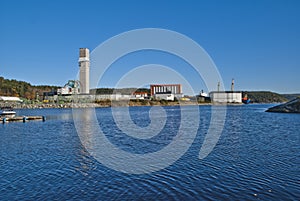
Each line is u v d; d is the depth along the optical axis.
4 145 27.47
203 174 15.63
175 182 14.31
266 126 43.72
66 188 13.60
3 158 20.84
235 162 18.19
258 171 15.83
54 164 18.73
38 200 12.05
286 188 12.86
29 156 21.56
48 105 154.88
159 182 14.39
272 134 32.94
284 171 15.68
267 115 74.94
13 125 52.44
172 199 11.93
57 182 14.60
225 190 12.84
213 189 13.02
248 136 31.41
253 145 24.72
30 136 34.97
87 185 14.05
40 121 61.59
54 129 44.00
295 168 16.25
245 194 12.24
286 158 18.92
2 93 185.12
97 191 13.12
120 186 13.85
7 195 12.69
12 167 17.92
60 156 21.47
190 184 13.90
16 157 21.19
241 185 13.45
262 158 19.09
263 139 28.58
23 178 15.36
